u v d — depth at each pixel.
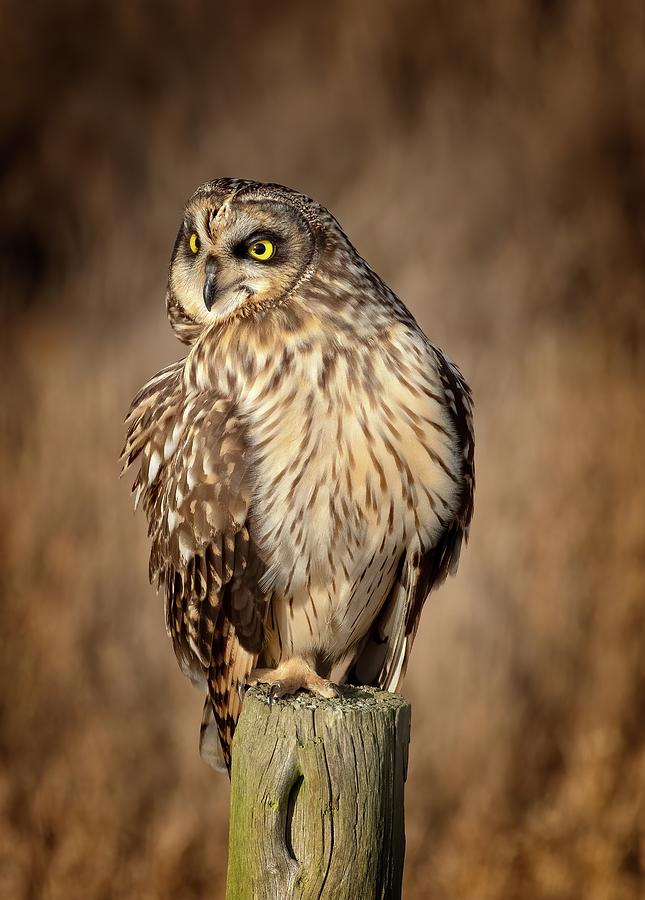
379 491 6.09
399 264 20.66
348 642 6.71
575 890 10.50
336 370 6.01
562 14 24.22
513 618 12.84
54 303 22.00
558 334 18.34
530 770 11.85
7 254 23.73
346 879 4.79
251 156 23.88
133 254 22.42
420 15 24.14
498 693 12.31
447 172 22.50
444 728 12.05
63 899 10.49
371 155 23.06
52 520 13.48
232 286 6.27
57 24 25.36
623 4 23.58
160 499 6.73
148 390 7.09
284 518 6.12
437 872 10.91
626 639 12.63
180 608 6.59
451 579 13.20
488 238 21.36
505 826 11.16
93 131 24.41
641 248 21.17
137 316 20.97
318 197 23.11
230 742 6.51
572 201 22.19
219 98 24.70
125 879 10.67
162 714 12.14
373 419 6.00
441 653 12.58
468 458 6.43
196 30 25.33
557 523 13.49
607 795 11.03
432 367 6.19
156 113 24.53
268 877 4.81
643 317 18.69
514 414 15.04
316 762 4.82
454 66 24.09
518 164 22.52
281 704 4.96
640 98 22.89
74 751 11.56
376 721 4.90
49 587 12.87
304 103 24.05
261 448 6.08
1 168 24.47
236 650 6.42
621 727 11.96
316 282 6.19
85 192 23.83
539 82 23.52
